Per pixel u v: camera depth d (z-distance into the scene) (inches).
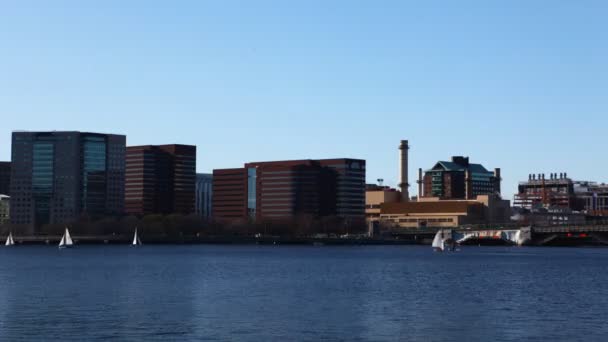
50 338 4222.4
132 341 4141.2
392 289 6801.2
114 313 5108.3
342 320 4822.8
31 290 6678.2
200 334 4333.2
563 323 4712.1
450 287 7017.7
